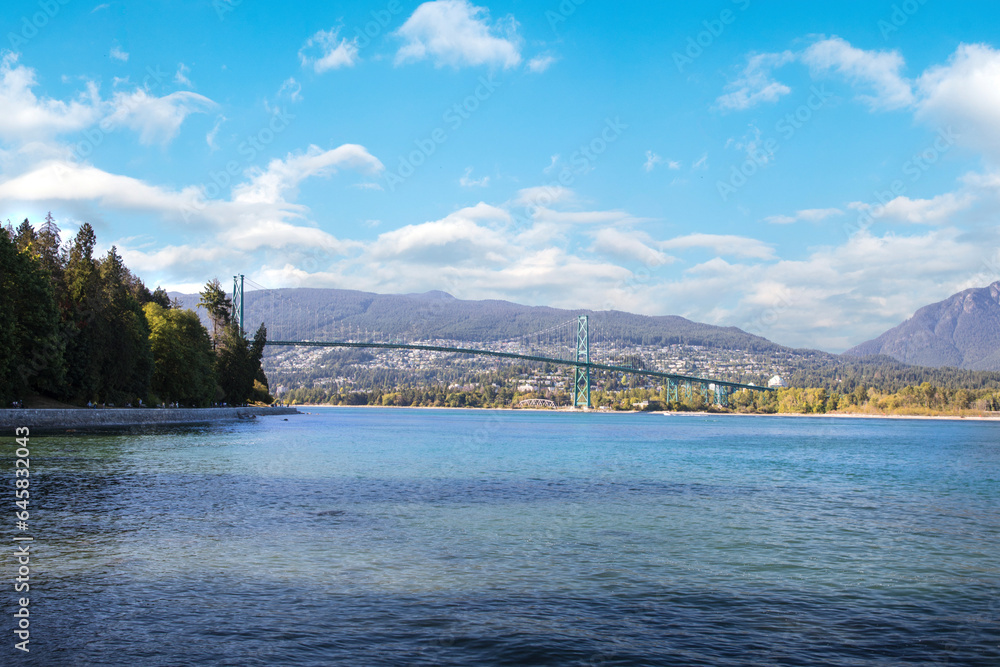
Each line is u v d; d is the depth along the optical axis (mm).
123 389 81938
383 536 22938
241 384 126250
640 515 28453
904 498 35906
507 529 24625
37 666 12305
